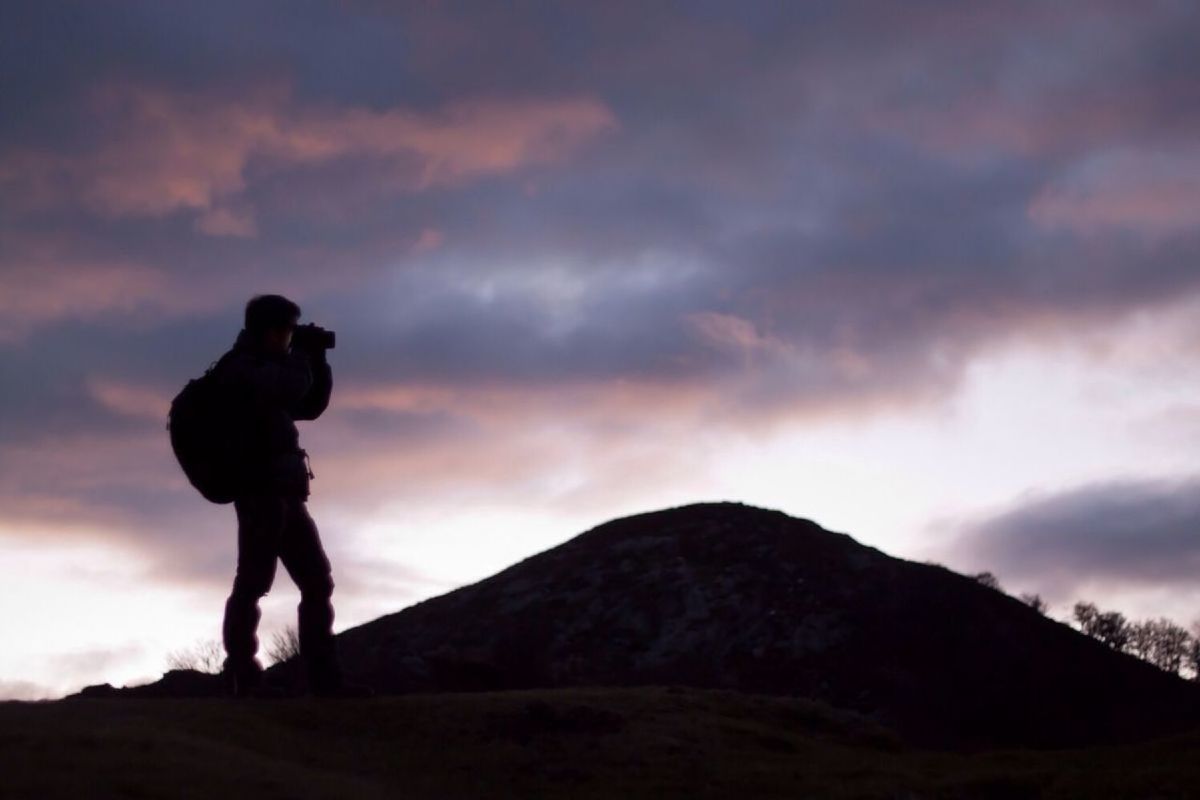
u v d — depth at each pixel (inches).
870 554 1555.1
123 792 345.4
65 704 472.7
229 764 391.5
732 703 604.4
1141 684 1262.3
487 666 930.7
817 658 1293.1
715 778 467.8
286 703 496.1
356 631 1464.1
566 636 1368.1
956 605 1384.1
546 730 507.8
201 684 818.2
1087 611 1628.9
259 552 500.1
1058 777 491.2
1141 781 478.9
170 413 506.6
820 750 541.6
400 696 542.9
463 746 479.8
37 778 346.3
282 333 512.4
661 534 1633.9
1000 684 1231.5
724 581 1478.8
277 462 503.2
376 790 404.8
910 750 599.5
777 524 1644.9
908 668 1268.5
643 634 1378.0
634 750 494.3
